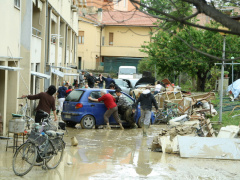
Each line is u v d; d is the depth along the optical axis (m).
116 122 17.59
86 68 61.91
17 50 16.14
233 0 5.38
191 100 20.81
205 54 5.25
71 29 43.34
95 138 14.34
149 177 8.72
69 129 16.73
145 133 15.24
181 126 13.86
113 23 63.03
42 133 8.77
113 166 9.67
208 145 11.37
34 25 24.47
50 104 11.64
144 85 30.70
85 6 38.94
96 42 61.94
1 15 13.68
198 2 4.88
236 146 11.34
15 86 16.06
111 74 60.72
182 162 10.43
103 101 17.44
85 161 10.16
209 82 44.97
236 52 5.36
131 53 63.38
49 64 27.25
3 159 9.83
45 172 8.80
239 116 21.67
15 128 10.65
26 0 19.22
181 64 39.53
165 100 20.47
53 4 27.73
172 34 5.77
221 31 4.89
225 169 9.80
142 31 62.75
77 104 16.98
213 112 22.48
